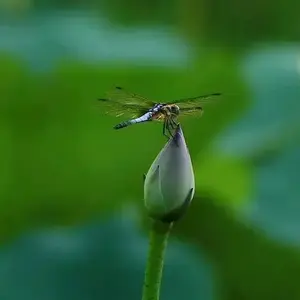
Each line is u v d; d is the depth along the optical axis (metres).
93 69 3.20
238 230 3.07
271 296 3.10
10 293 2.93
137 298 2.95
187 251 3.01
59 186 3.13
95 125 3.15
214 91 3.32
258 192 3.07
